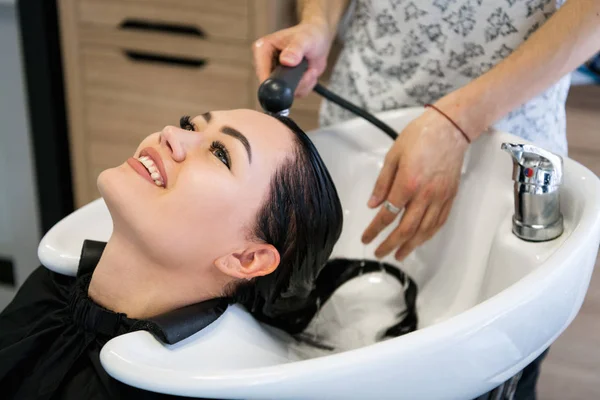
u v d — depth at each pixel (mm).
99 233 760
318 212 715
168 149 664
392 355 497
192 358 579
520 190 685
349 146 856
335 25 951
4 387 659
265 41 867
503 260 706
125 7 1460
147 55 1503
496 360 545
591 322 1241
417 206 778
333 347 771
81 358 645
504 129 870
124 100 1557
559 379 1278
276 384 486
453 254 804
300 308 790
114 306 666
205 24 1416
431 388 523
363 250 859
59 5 1502
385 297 833
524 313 542
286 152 686
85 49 1530
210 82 1473
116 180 643
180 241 632
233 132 669
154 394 579
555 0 818
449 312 784
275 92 745
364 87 952
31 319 713
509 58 762
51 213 1707
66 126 1659
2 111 1702
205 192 633
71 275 715
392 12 892
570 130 1297
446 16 858
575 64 749
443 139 755
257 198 661
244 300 698
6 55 1644
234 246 659
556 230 689
